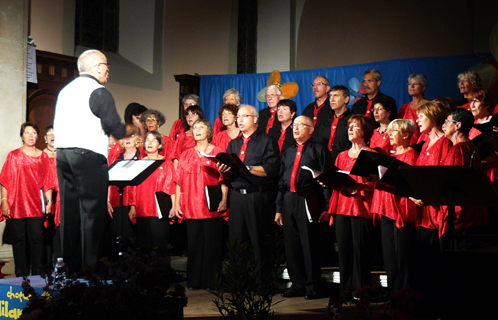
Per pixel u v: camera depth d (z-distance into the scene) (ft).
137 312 9.89
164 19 36.73
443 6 37.42
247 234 17.62
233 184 17.66
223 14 39.60
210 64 38.83
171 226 24.41
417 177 9.64
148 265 11.09
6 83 23.39
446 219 12.98
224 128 23.52
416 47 38.34
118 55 35.06
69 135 12.26
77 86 12.46
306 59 41.68
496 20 35.58
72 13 31.99
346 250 15.75
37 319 9.51
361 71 28.09
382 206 14.44
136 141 22.63
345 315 13.73
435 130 13.96
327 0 41.68
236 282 11.11
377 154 13.12
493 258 8.00
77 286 9.62
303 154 16.87
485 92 16.31
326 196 16.44
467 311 8.19
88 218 12.29
